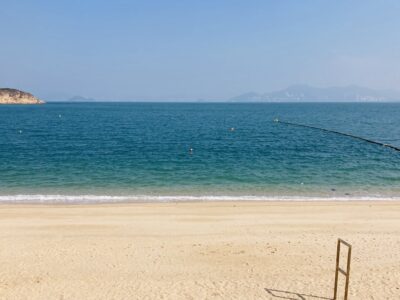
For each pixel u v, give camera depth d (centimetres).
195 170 3731
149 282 1441
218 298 1331
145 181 3269
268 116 14600
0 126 9025
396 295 1360
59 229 2012
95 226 2067
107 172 3606
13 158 4356
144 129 8400
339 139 6594
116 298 1325
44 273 1506
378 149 5347
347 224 2153
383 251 1755
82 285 1414
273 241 1870
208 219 2214
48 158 4372
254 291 1383
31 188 3011
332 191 3020
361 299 1333
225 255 1698
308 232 2009
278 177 3472
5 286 1399
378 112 18188
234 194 2889
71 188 3020
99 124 9906
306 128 8919
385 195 2925
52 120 11469
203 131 7981
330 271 1548
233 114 16212
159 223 2131
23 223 2102
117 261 1623
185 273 1520
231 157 4550
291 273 1529
